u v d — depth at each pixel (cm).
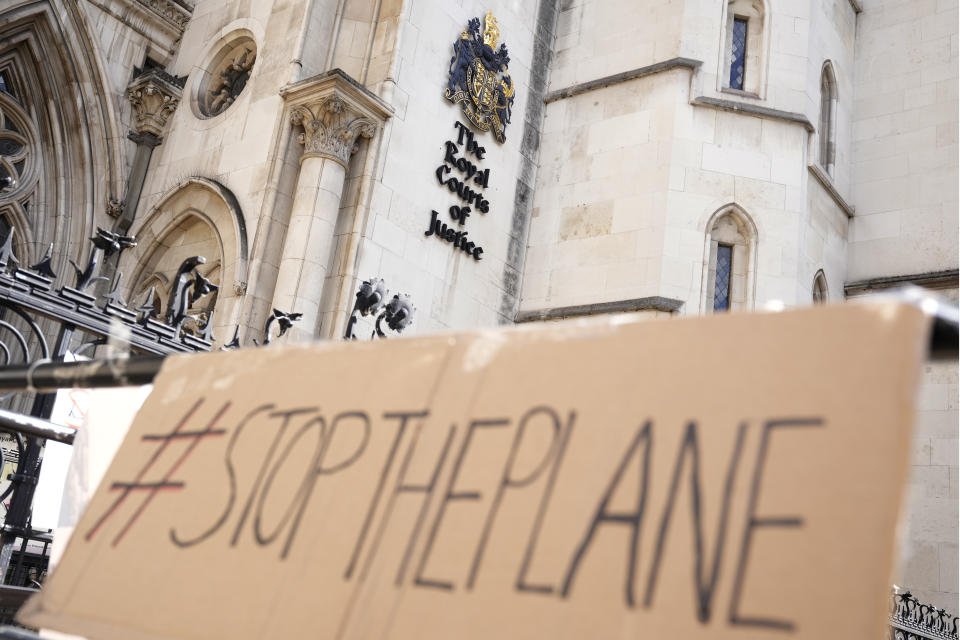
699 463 126
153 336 546
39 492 603
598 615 124
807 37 1767
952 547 1549
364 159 1417
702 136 1681
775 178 1677
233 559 172
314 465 174
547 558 133
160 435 205
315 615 153
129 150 1698
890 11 1992
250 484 181
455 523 147
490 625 133
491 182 1689
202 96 1688
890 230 1845
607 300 1642
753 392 127
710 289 1630
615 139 1748
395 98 1471
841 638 105
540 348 156
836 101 1897
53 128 1664
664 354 139
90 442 299
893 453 110
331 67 1512
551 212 1777
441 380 166
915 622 1258
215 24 1736
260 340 1338
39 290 465
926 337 114
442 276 1542
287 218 1412
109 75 1692
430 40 1564
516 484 144
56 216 1648
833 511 112
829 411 118
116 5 1716
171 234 1595
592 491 135
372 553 153
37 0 1609
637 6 1828
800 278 1648
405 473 159
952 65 1878
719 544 119
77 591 192
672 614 118
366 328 1365
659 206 1642
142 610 179
